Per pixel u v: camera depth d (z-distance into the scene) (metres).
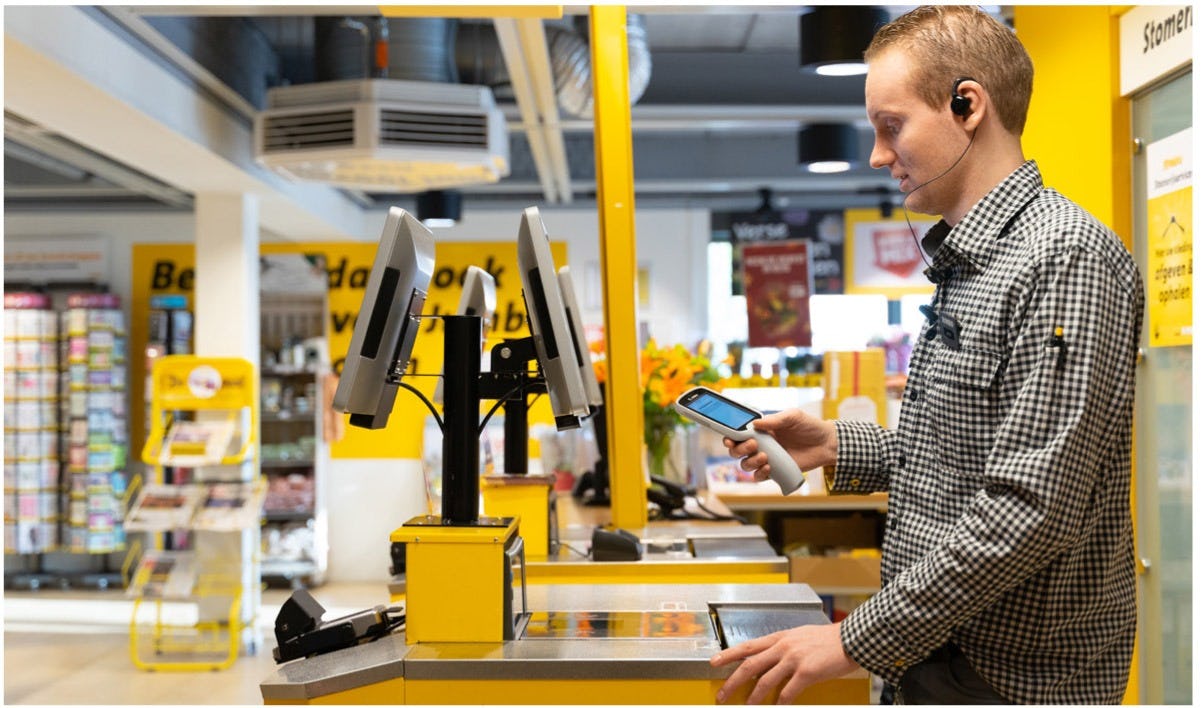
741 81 7.88
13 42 4.25
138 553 10.49
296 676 1.81
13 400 9.80
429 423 10.65
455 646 1.92
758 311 8.67
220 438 7.59
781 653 1.69
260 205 8.48
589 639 1.95
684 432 5.32
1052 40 4.25
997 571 1.52
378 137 6.01
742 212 10.70
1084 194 3.95
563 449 5.51
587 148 9.59
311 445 10.47
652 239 10.67
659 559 3.14
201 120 6.27
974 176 1.76
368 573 10.74
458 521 2.03
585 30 6.09
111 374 9.95
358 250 10.75
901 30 1.79
